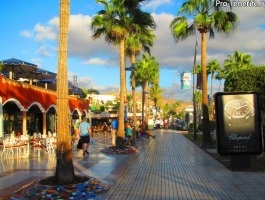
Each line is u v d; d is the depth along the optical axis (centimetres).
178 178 1173
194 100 3462
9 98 2212
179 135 4303
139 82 4812
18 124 3036
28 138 2044
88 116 4350
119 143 2064
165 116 11694
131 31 2294
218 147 1331
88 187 934
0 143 1850
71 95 3797
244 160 1341
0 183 1098
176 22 2486
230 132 1327
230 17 2358
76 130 2511
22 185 1062
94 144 2745
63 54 988
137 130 3412
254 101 1330
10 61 2517
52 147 1991
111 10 2214
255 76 1717
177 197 903
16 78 2977
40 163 1562
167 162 1598
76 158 1762
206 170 1341
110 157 1809
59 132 966
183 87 3678
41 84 3459
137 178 1177
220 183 1076
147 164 1529
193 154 1961
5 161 1638
